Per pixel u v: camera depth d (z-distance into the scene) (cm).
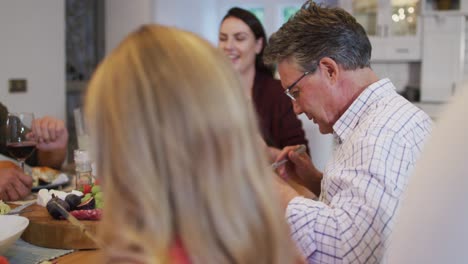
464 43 466
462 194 68
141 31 60
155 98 54
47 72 400
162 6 488
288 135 248
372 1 466
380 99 129
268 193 56
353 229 111
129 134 53
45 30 396
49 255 123
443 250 69
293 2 569
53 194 147
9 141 173
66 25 454
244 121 56
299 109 143
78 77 472
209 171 53
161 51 56
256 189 55
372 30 470
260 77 261
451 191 69
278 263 56
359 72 133
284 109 249
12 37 370
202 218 53
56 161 206
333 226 113
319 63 133
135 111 53
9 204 160
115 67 56
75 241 126
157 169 53
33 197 169
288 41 135
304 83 136
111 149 54
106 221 55
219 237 53
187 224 53
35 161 209
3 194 163
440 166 71
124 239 53
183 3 529
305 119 351
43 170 183
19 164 183
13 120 173
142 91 54
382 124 119
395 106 124
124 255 53
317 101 136
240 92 57
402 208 77
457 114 72
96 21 488
